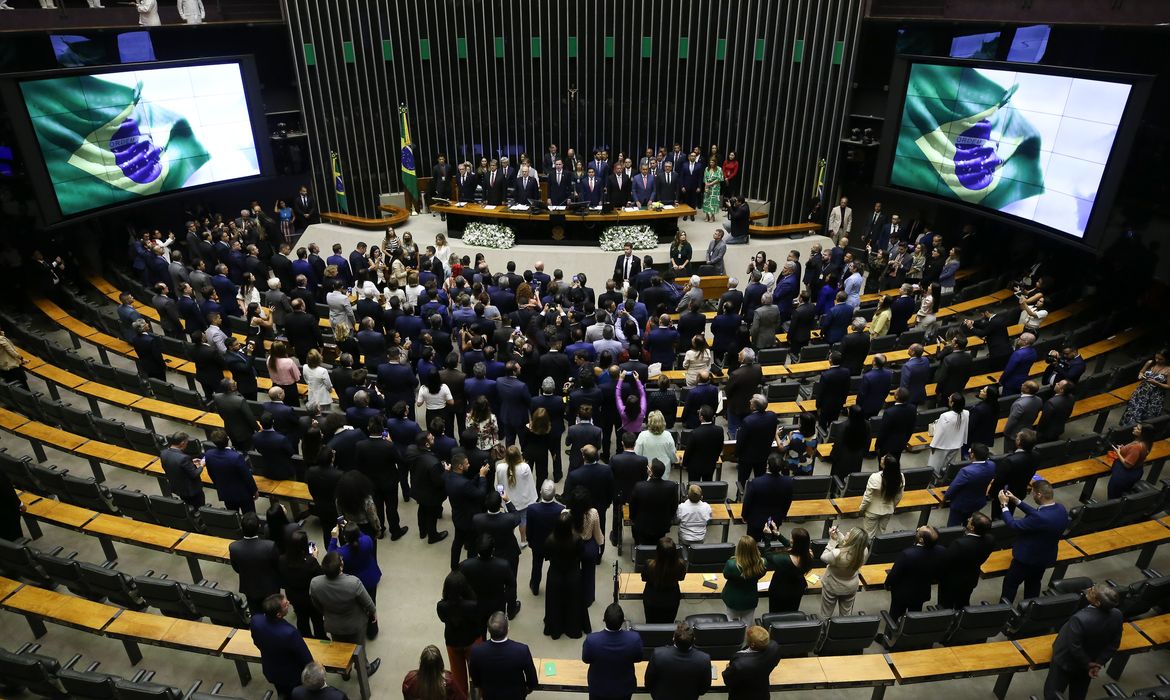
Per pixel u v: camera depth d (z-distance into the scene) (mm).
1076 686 6531
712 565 7980
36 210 16078
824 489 8953
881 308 13242
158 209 19750
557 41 21531
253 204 19203
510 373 9789
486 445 9070
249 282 14242
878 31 19000
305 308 13125
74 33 16094
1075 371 10781
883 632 7645
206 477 9508
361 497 7824
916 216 19219
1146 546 8727
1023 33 15453
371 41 20844
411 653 7762
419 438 8578
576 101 22219
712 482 8906
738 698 5789
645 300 13312
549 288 13398
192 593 7238
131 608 7879
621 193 19328
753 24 20375
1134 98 12516
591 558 7758
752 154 21578
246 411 9555
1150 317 13891
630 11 21109
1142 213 13844
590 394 9500
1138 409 10188
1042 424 9945
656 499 7730
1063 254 15711
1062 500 10375
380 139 21969
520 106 22312
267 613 6078
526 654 5824
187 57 19656
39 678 6566
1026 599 7562
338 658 6734
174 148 17391
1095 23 13508
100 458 9734
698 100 21797
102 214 16141
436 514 9062
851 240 20781
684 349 12469
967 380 11188
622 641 5895
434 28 21109
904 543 8203
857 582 7316
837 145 20203
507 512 8078
